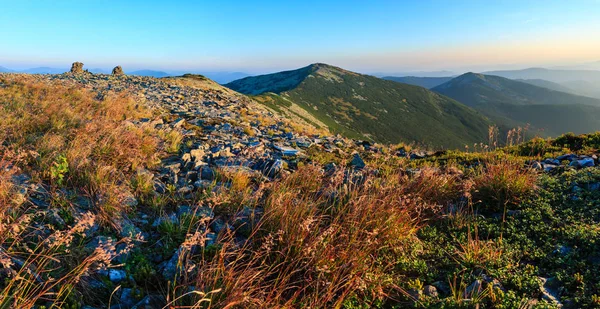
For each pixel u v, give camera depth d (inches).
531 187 285.1
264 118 832.3
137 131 370.9
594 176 289.1
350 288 167.2
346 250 182.7
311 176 290.2
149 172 274.2
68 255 156.5
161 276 164.2
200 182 270.8
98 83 1064.8
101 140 300.4
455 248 214.1
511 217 248.8
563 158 410.9
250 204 237.0
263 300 145.9
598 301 155.3
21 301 124.6
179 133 428.8
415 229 229.5
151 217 213.8
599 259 186.9
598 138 472.7
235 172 294.5
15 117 381.1
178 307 132.0
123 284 154.6
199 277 149.8
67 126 373.1
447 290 177.3
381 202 236.2
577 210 245.4
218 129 550.0
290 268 173.0
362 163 412.8
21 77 949.8
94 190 220.8
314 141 563.8
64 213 191.8
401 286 178.5
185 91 1176.2
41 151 263.3
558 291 170.2
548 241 213.9
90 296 143.3
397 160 443.8
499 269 186.4
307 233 184.5
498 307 157.2
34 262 150.8
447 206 274.5
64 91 652.7
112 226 188.7
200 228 201.9
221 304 138.2
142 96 812.6
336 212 232.7
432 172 300.2
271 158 364.2
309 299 157.3
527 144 511.8
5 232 157.9
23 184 208.2
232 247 180.4
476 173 365.1
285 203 214.2
